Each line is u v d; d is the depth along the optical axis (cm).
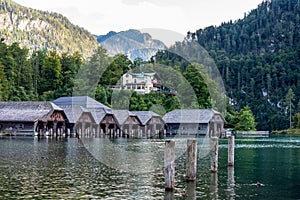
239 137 10369
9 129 8369
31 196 2322
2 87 11750
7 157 4084
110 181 2761
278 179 3038
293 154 5022
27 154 4384
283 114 17962
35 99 12669
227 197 2395
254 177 3114
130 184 2666
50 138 7594
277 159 4403
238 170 3484
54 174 3030
